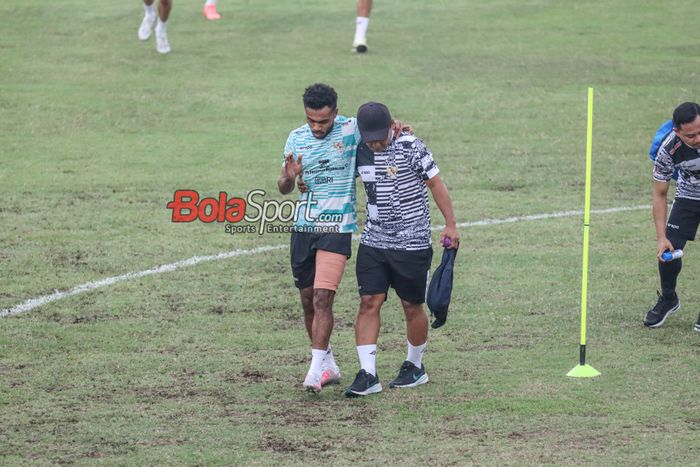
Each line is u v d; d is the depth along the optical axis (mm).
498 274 40094
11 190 50844
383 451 24750
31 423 26703
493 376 29953
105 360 31672
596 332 33844
